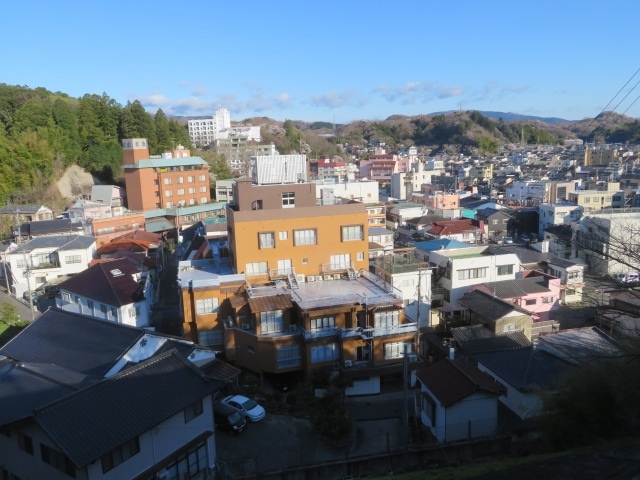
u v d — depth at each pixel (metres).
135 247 46.59
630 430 12.73
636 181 77.75
